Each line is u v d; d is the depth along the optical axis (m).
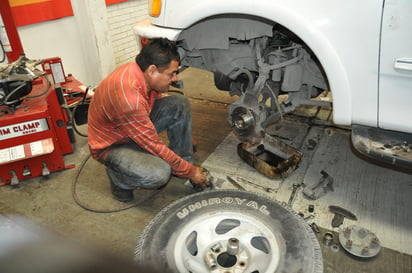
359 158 2.19
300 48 1.73
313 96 2.07
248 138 1.89
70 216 1.79
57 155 2.12
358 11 1.29
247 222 1.45
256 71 1.97
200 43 1.92
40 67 2.96
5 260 0.50
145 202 1.89
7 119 1.87
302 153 2.12
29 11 2.92
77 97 2.70
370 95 1.41
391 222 1.68
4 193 1.99
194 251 1.50
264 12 1.46
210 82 3.63
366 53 1.34
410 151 1.41
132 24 4.11
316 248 1.30
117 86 1.47
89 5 3.27
